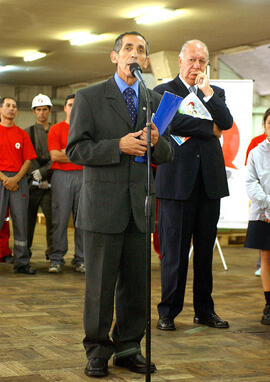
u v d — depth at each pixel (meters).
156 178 3.84
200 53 3.74
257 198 4.02
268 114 4.09
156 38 12.27
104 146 2.78
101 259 2.88
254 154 4.13
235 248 8.91
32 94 20.44
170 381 2.83
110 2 9.64
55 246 6.20
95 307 2.89
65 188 6.15
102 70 16.89
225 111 3.73
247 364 3.12
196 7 9.76
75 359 3.11
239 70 15.50
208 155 3.77
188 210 3.77
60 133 6.16
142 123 2.90
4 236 6.95
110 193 2.85
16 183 5.93
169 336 3.65
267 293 4.06
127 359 3.00
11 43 13.49
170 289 3.79
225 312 4.39
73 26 11.57
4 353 3.20
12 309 4.32
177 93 3.79
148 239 2.59
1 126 5.98
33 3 9.79
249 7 9.67
